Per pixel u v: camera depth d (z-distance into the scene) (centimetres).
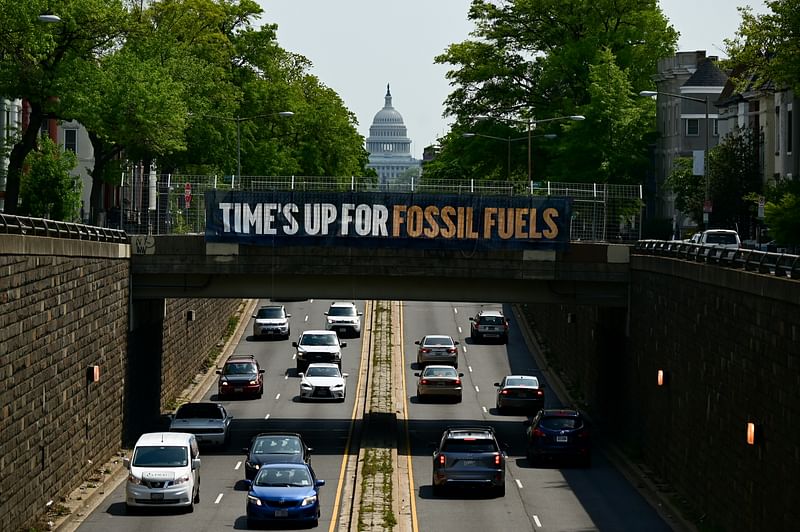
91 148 14588
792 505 4769
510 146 14150
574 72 14338
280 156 15150
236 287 8631
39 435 5919
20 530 5566
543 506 6644
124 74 9519
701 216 13112
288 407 10125
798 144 11612
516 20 15050
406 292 8712
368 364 12250
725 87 15550
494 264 8575
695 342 6531
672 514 6425
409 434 8975
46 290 6034
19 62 9025
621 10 14700
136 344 8544
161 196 9338
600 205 9831
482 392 11044
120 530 5925
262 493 6047
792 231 8506
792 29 8388
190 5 13112
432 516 6369
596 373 9981
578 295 8700
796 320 4791
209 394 10706
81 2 9031
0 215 5622
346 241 8512
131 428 8344
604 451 8531
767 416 5141
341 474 7494
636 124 13600
